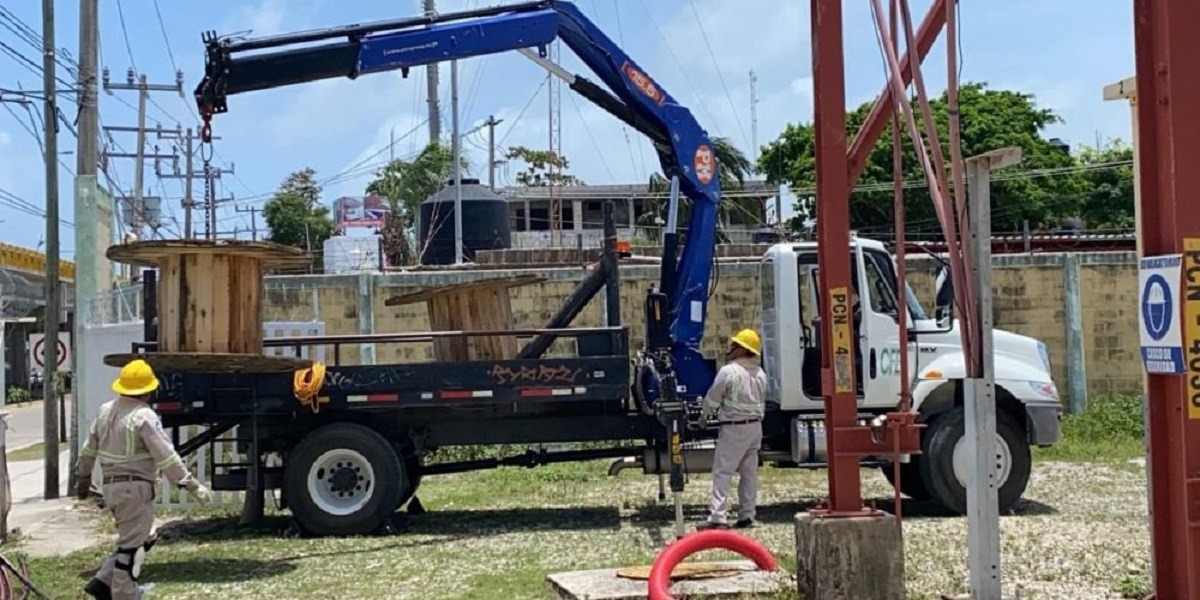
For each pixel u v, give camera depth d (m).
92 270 16.16
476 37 11.50
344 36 11.16
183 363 9.75
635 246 28.42
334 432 11.13
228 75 10.89
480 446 14.63
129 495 7.72
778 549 9.52
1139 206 4.90
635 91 12.14
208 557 10.05
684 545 7.63
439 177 41.16
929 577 8.26
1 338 11.88
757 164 42.44
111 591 7.70
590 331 11.52
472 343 11.73
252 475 11.37
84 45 16.56
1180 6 4.44
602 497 13.45
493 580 8.70
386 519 11.12
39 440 26.72
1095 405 18.45
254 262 10.10
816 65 7.20
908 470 12.63
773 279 11.78
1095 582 8.06
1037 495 12.78
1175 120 4.43
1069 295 18.88
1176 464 4.51
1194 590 4.43
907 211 36.22
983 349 6.72
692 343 12.28
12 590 7.66
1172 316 4.43
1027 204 38.38
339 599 8.29
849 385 7.15
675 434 9.81
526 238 45.28
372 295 17.89
